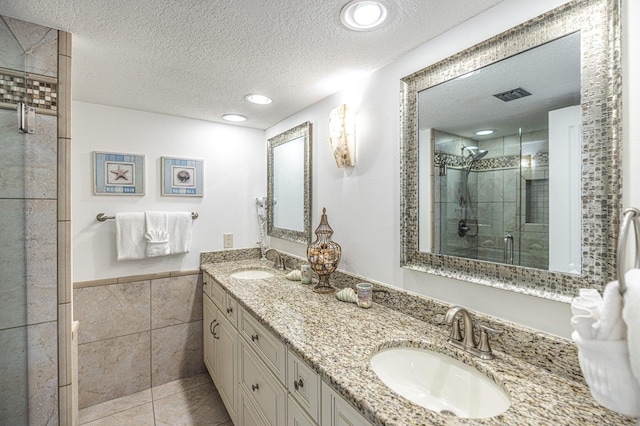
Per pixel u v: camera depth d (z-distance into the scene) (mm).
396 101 1472
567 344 892
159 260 2328
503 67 1062
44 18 1170
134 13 1129
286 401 1188
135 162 2229
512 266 1038
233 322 1782
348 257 1783
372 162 1614
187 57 1457
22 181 1218
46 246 1271
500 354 1027
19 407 1222
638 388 590
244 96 1969
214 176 2562
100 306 2102
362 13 1126
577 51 884
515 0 1028
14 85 1188
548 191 954
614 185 812
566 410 763
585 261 865
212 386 2314
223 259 2600
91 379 2074
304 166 2174
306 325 1276
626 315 591
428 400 1041
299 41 1315
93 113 2088
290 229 2383
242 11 1112
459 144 1206
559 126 924
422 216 1354
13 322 1204
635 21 792
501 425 714
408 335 1182
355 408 829
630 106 800
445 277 1245
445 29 1232
